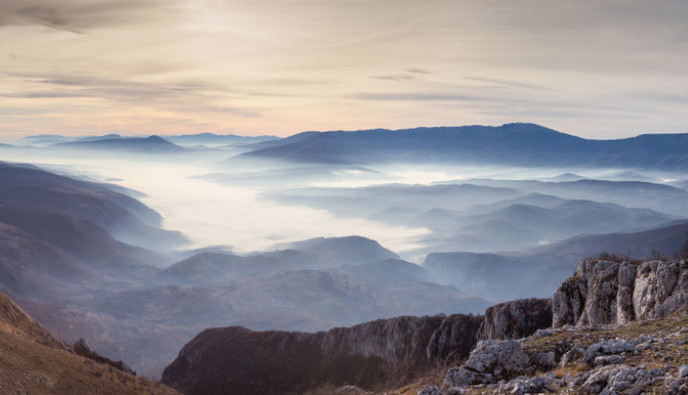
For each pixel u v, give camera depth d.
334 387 156.62
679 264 44.81
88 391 56.56
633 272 53.00
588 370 22.22
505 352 27.25
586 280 62.28
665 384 16.59
